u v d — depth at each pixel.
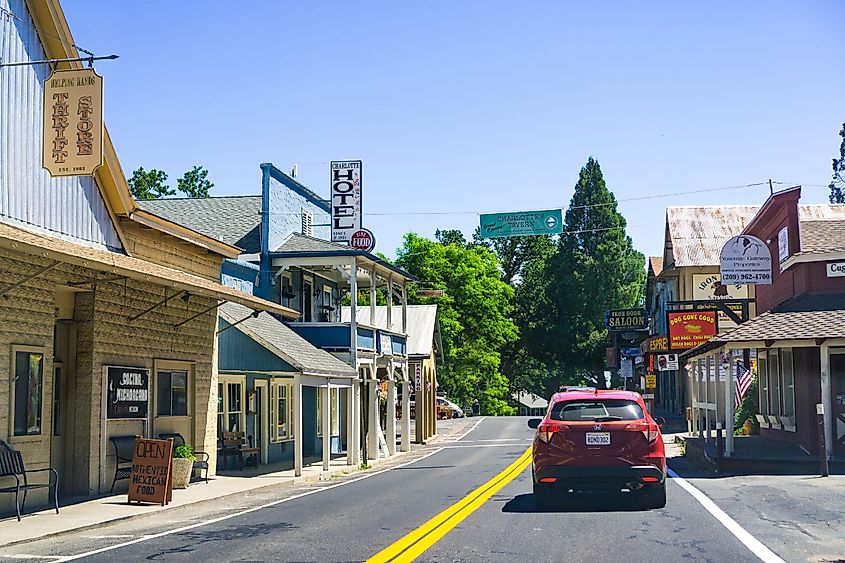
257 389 27.53
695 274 47.84
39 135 16.34
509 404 85.94
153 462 16.48
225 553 10.76
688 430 36.59
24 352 15.50
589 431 13.84
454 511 14.16
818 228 26.09
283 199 32.03
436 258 74.69
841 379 22.77
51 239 14.66
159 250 20.61
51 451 17.12
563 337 81.19
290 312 22.27
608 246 80.62
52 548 11.72
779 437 26.64
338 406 34.97
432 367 43.78
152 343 19.91
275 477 22.67
